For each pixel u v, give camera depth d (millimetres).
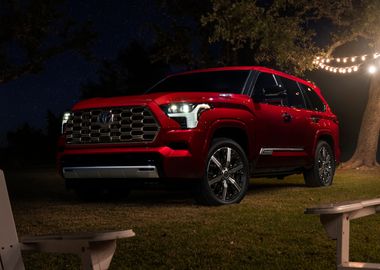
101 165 8555
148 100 8320
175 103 8297
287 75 10945
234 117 8883
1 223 2723
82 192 9719
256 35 17516
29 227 6961
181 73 10484
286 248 5453
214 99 8672
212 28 23266
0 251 2697
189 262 4887
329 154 11969
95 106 8695
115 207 8805
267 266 4738
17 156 31141
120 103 8484
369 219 7180
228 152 8789
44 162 33469
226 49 23562
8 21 26750
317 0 19000
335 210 3158
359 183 12680
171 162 8109
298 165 10859
